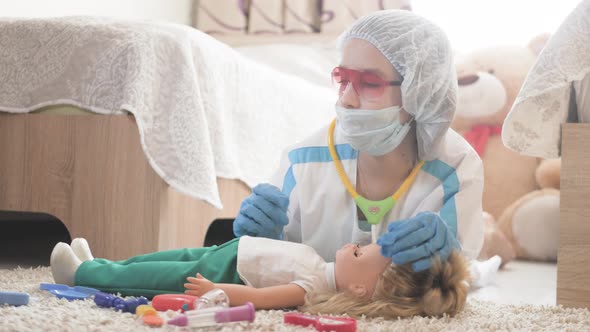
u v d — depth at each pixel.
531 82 1.45
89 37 1.88
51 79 1.90
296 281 1.19
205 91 1.92
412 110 1.33
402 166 1.37
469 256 1.32
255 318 1.07
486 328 1.12
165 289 1.27
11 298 1.14
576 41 1.42
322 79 3.29
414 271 1.15
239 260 1.23
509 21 3.46
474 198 1.35
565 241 1.42
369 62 1.32
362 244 1.36
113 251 1.83
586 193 1.41
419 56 1.31
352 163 1.39
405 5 3.46
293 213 1.44
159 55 1.84
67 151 1.88
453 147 1.38
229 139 2.07
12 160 1.94
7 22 1.97
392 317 1.15
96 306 1.17
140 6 3.47
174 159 1.80
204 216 1.98
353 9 3.53
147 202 1.80
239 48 3.48
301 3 3.57
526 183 2.92
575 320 1.24
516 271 2.39
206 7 3.71
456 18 3.51
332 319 1.03
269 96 2.32
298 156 1.45
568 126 1.42
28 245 2.47
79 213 1.86
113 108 1.83
